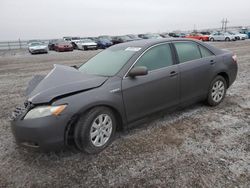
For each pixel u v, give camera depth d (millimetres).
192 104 4770
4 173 2912
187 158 3061
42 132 2828
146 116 3773
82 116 3096
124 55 3811
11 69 12688
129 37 32438
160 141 3535
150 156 3148
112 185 2623
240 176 2662
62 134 2936
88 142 3119
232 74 5094
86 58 16938
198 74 4371
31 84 3744
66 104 2934
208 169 2812
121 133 3826
